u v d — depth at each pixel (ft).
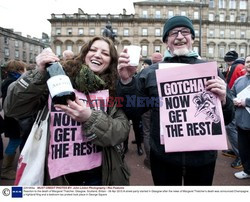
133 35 157.48
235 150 12.94
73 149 5.26
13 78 11.64
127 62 5.30
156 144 6.16
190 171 6.14
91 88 5.32
